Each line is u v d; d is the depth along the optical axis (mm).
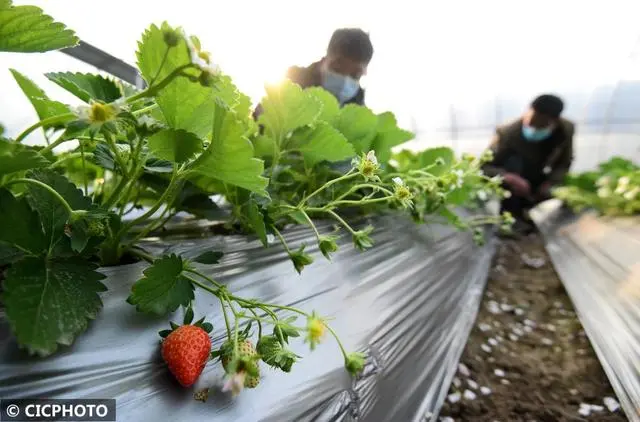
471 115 7641
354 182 1371
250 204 944
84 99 797
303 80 2027
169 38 501
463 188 1803
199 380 676
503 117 7574
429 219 2141
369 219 1694
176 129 624
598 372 1523
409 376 1184
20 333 504
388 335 1162
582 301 2035
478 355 1647
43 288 559
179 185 947
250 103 977
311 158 1209
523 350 1725
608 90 6980
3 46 598
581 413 1314
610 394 1398
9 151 508
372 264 1400
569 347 1736
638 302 1654
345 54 1904
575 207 4262
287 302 979
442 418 1283
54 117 592
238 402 680
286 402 741
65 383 572
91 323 659
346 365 672
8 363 553
